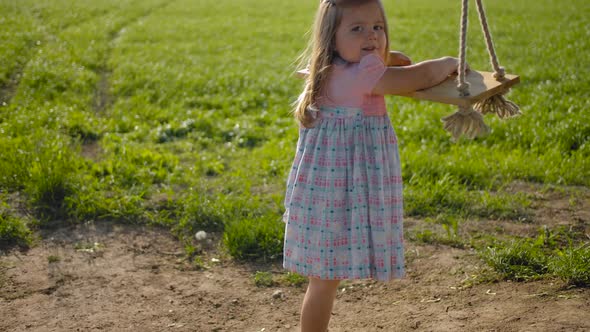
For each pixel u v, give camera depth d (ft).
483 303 12.12
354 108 9.28
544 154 21.20
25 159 18.88
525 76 32.94
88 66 37.04
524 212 16.81
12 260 14.34
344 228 9.37
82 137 23.76
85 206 16.70
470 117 8.66
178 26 55.98
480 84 9.14
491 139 22.98
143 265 14.37
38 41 43.98
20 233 15.38
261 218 15.69
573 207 17.17
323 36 9.35
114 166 19.60
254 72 35.99
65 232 15.78
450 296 12.59
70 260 14.46
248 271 14.12
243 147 23.32
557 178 19.19
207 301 12.85
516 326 11.05
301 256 9.54
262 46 46.29
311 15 64.13
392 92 9.03
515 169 19.72
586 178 19.10
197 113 26.73
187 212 16.48
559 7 62.18
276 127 25.21
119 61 38.55
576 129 22.58
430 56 40.75
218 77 33.81
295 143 22.99
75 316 12.19
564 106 26.37
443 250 14.73
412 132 23.82
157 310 12.49
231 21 59.98
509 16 57.72
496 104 9.62
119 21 56.90
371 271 9.41
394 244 9.54
